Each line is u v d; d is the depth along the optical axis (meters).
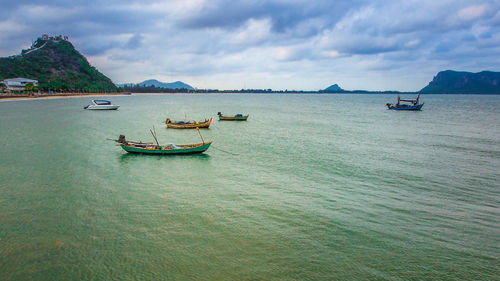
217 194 26.44
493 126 73.88
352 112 123.75
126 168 34.31
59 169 33.47
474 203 25.16
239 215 22.34
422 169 34.72
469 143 50.91
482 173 33.25
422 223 21.58
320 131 65.19
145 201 24.67
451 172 33.56
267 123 80.62
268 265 16.80
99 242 18.59
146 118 90.56
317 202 24.92
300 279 15.80
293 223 21.28
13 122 72.81
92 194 26.08
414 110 127.12
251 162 37.62
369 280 15.84
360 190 27.88
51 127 65.75
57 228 20.16
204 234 19.67
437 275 16.22
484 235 20.06
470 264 17.11
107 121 80.06
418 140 53.75
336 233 20.05
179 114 109.19
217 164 36.53
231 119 85.56
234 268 16.52
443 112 119.94
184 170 33.81
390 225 21.23
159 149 40.25
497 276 16.20
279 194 26.62
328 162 37.72
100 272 15.96
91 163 36.19
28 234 19.38
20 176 30.81
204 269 16.38
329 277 15.98
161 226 20.58
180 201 24.77
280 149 45.44
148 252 17.67
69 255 17.28
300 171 33.78
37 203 24.05
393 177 31.73
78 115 94.19
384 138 55.88
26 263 16.53
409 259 17.50
